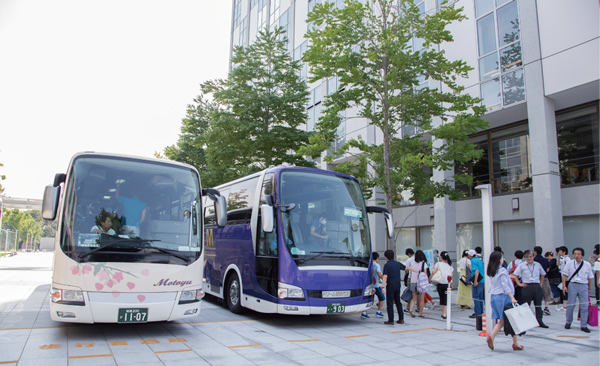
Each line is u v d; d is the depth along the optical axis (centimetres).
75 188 727
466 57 1692
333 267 936
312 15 1330
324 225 973
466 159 1239
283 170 991
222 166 1952
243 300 1019
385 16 1352
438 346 771
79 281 679
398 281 1021
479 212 1752
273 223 949
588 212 1368
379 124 1365
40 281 1642
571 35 1350
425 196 1321
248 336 796
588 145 1418
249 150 1847
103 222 723
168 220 778
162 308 725
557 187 1400
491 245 870
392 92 1352
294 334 844
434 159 1262
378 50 1329
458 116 1260
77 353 618
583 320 925
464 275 1267
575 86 1329
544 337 861
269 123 1920
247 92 1895
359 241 1007
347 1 1315
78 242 695
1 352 608
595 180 1380
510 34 1538
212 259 1245
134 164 789
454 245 1770
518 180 1636
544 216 1385
